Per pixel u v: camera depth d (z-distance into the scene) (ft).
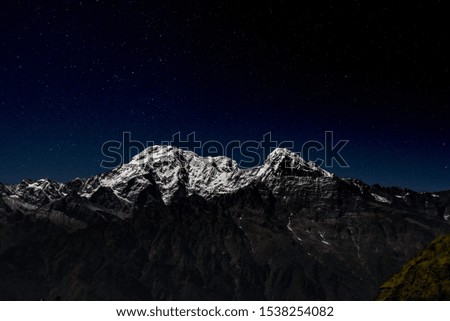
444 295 320.29
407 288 344.69
